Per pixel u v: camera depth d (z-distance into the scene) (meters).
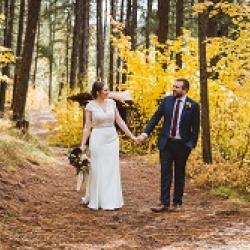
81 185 10.49
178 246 6.22
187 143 8.59
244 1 15.31
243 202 9.47
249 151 13.16
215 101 14.34
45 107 41.66
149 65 19.34
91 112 9.04
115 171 8.91
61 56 58.84
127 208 8.91
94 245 6.25
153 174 13.42
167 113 8.68
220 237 6.63
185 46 19.14
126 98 19.47
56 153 17.45
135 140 8.92
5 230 6.47
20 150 12.30
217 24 21.61
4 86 30.72
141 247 6.19
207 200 9.67
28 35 15.33
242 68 15.70
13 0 32.97
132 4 34.88
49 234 6.65
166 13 20.86
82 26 33.06
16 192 8.80
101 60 31.73
